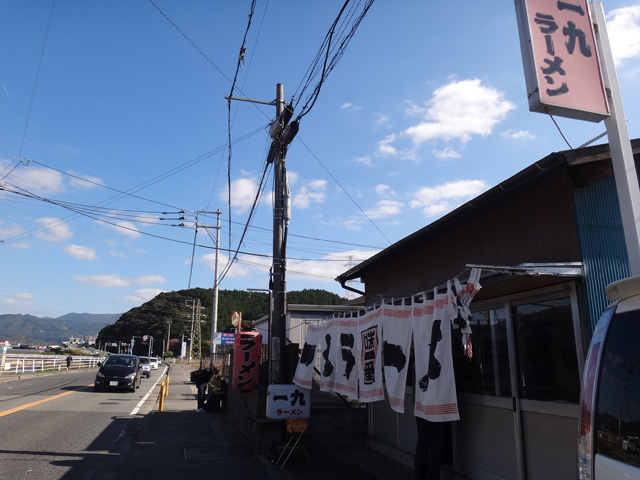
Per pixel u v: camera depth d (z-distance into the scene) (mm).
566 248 4500
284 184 9570
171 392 21453
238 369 9969
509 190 4992
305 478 6578
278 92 10500
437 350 4871
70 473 6754
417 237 6793
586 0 4395
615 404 2168
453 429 6066
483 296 5574
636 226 3717
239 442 9117
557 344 4613
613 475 2045
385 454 7738
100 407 13992
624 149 3953
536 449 4762
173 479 6484
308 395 7977
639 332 2174
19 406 13109
